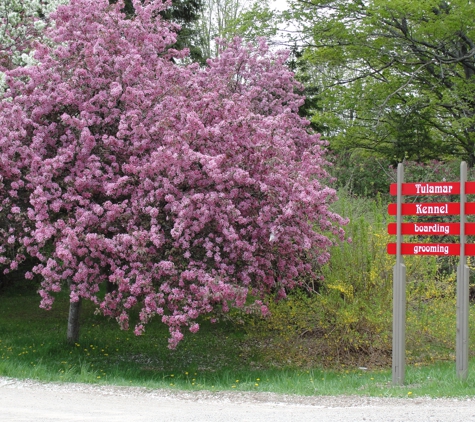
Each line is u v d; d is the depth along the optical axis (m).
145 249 8.71
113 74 10.37
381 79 21.17
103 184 9.57
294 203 9.16
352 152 22.53
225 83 12.52
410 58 20.66
